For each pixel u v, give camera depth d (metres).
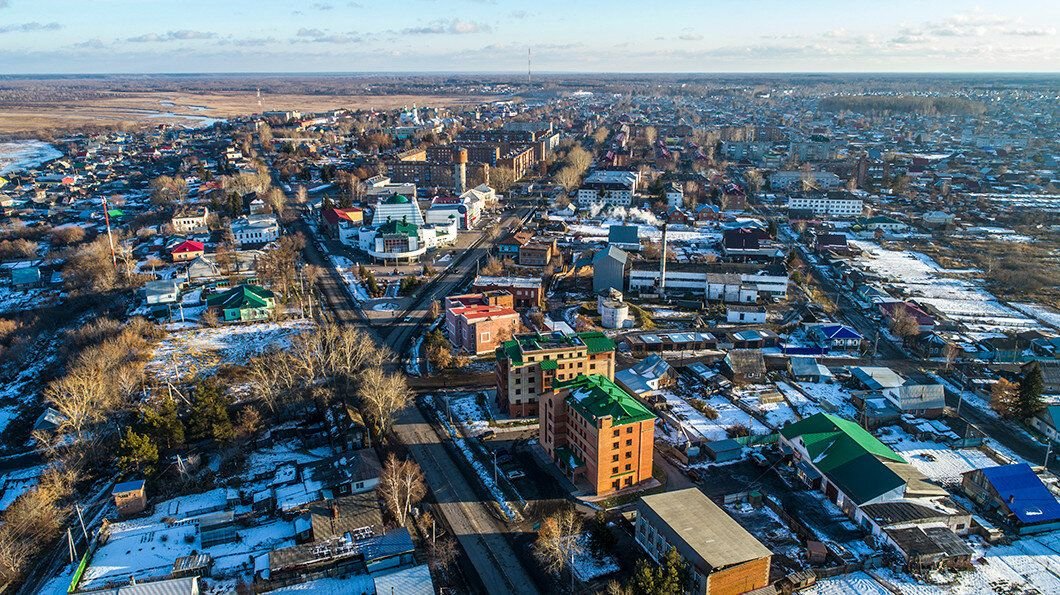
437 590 97.12
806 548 104.25
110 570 101.50
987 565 101.50
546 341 147.50
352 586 97.44
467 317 176.38
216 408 131.12
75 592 93.50
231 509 115.50
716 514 102.81
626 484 120.62
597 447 116.06
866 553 103.56
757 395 155.38
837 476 116.44
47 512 111.75
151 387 157.25
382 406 137.50
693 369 167.00
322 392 147.50
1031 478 115.62
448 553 104.31
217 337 186.12
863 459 117.38
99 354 161.75
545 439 131.00
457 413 146.38
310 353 166.62
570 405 123.50
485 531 109.88
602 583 98.44
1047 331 191.38
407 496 111.81
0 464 133.62
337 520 108.25
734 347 182.25
